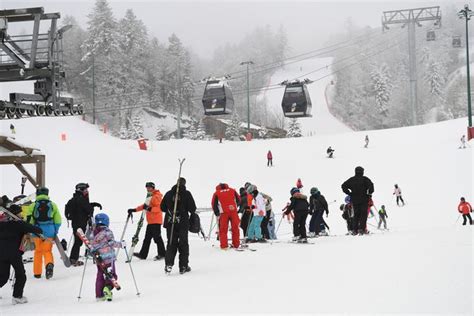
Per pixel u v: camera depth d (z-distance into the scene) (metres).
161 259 12.22
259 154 51.75
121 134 79.56
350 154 47.91
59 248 10.55
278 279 8.43
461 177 35.44
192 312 6.47
